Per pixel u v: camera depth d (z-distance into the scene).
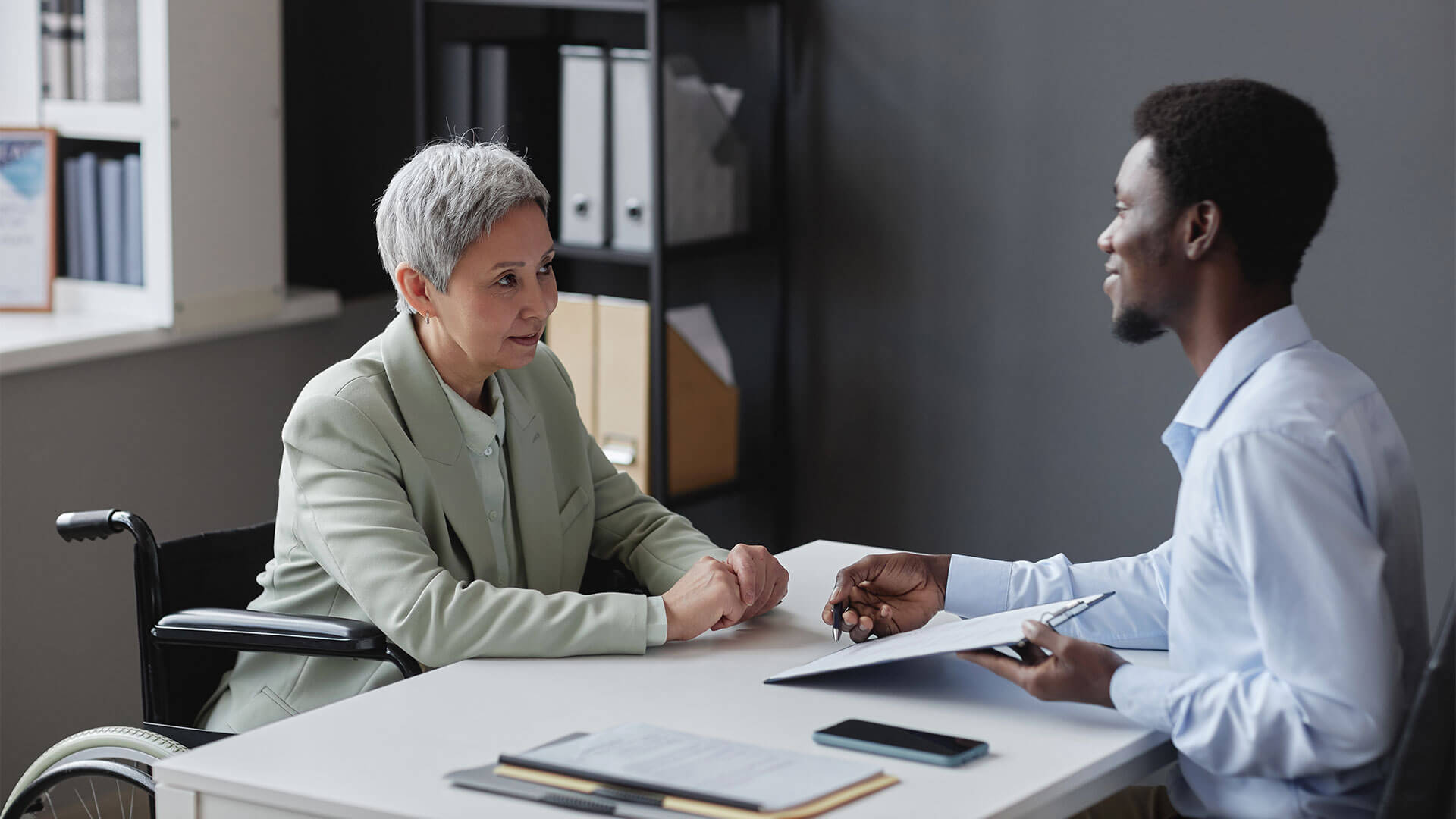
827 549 2.06
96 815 2.88
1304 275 2.71
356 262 3.54
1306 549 1.28
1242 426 1.33
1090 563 1.72
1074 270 2.92
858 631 1.64
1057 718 1.41
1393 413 2.66
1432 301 2.60
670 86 3.03
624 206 3.09
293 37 3.48
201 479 3.24
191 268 3.10
